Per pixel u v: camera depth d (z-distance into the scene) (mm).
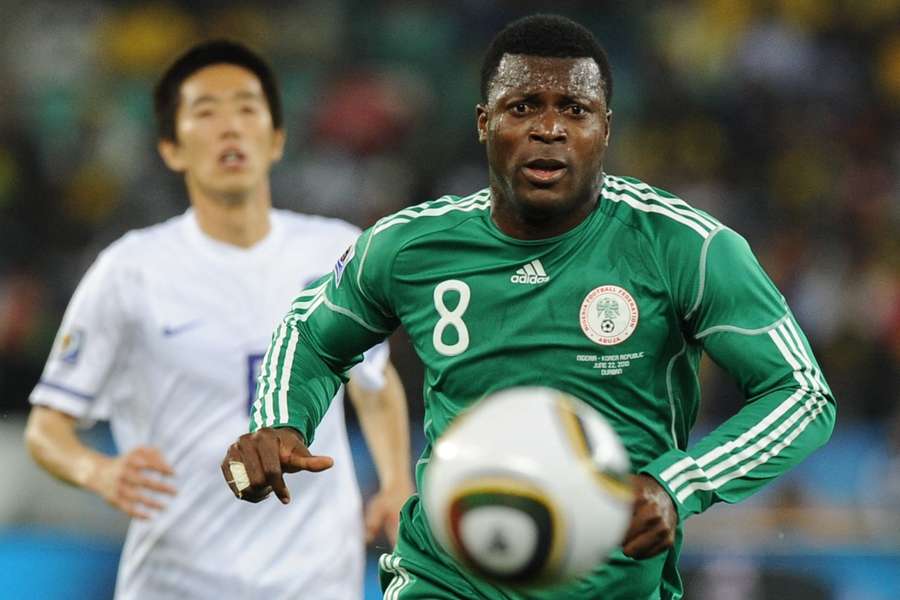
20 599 29016
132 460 18703
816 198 51281
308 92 54250
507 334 13344
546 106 12891
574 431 11125
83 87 55125
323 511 19375
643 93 54781
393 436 20641
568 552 10859
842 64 55906
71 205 50250
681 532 14117
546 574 10961
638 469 13438
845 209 50469
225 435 19438
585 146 12930
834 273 45688
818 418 12781
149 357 19688
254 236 20188
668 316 13188
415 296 13758
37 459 19906
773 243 47469
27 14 56594
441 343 13609
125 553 19891
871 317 44250
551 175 12844
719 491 12242
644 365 13234
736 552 29219
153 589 19469
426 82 54844
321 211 50031
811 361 13008
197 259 19906
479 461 10875
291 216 20875
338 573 19391
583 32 13180
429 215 13820
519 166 12883
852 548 29531
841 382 42531
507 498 10766
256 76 20672
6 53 55688
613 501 11023
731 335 12891
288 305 20000
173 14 57438
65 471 19469
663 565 13969
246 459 13281
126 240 20188
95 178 51250
